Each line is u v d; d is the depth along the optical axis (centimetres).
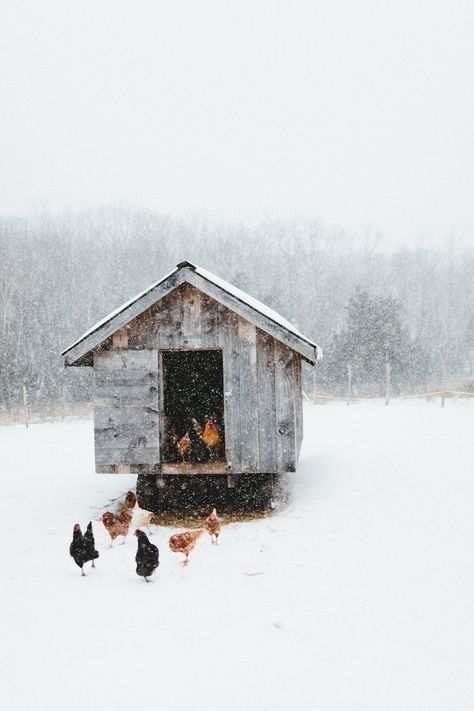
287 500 1205
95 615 705
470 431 1688
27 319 4575
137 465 1144
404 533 946
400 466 1305
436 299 6969
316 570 830
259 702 526
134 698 534
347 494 1160
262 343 1122
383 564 838
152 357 1144
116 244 7150
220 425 1422
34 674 577
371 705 522
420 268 7831
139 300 1106
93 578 829
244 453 1128
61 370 3634
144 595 763
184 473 1135
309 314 5872
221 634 650
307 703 525
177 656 605
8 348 3647
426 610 698
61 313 5434
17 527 1098
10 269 5575
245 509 1185
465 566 809
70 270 6184
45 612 716
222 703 525
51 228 7856
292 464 1111
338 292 6656
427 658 597
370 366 3356
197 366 1541
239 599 743
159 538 1015
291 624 671
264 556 897
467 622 668
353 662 590
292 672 573
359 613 695
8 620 697
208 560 890
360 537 949
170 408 1489
